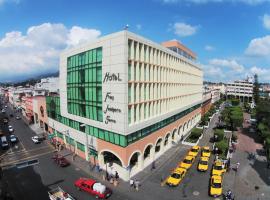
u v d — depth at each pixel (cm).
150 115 4444
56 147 5541
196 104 8600
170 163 4441
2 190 3456
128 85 3634
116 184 3509
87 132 4497
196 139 6069
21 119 9806
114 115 3722
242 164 4334
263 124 6156
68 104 5156
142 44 3981
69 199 2912
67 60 5025
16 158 4928
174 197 3155
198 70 8925
